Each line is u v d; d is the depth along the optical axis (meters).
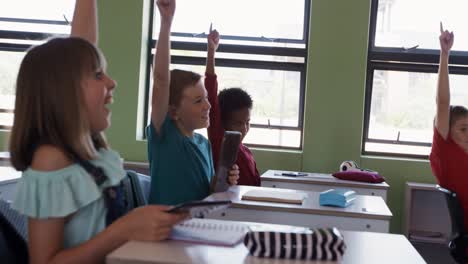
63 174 1.13
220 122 2.86
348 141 4.88
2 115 5.36
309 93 4.91
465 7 4.91
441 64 3.07
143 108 5.22
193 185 2.13
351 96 4.87
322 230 1.19
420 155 5.01
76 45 1.19
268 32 5.13
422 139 5.01
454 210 2.87
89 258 1.13
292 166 4.95
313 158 4.92
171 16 2.02
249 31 5.15
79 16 1.71
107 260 1.04
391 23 4.99
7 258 1.19
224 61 5.17
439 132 3.04
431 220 4.84
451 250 2.89
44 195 1.11
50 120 1.15
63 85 1.15
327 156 4.91
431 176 4.82
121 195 1.31
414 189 4.66
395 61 4.98
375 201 2.33
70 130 1.15
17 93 1.17
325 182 3.72
